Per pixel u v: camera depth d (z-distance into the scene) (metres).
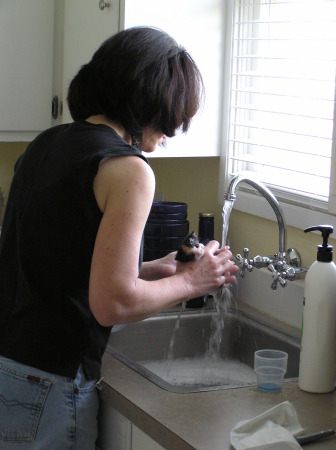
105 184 1.41
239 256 2.08
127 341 2.19
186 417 1.54
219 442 1.42
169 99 1.52
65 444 1.55
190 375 2.16
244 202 2.44
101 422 1.76
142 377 1.75
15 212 1.56
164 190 2.80
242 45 2.40
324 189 2.19
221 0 2.39
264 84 2.39
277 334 2.13
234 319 2.30
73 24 2.54
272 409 1.47
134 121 1.53
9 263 1.57
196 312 2.28
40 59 2.67
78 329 1.51
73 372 1.53
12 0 2.58
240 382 2.11
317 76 2.20
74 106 1.60
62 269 1.48
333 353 1.69
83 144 1.47
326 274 1.66
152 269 1.85
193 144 2.44
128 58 1.50
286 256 2.23
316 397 1.67
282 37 2.32
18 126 2.68
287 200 2.27
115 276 1.38
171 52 1.54
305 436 1.43
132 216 1.39
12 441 1.54
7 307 1.56
